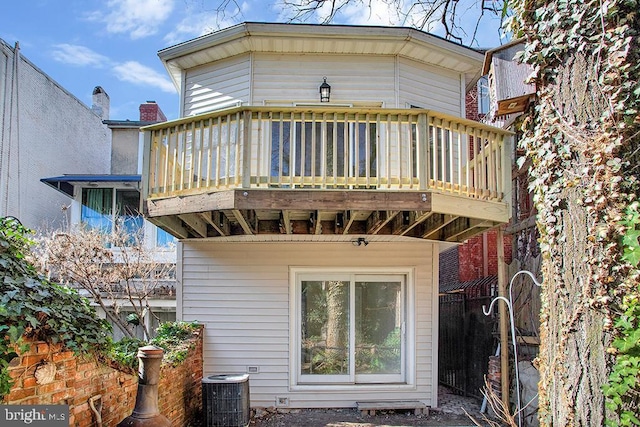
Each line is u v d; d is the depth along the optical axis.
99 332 3.87
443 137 6.14
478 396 8.45
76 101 14.88
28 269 3.58
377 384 7.79
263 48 7.99
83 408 3.66
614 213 3.14
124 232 10.16
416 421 7.11
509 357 7.47
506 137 6.56
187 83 8.66
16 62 12.05
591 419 3.17
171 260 11.16
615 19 3.31
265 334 7.81
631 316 3.03
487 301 8.29
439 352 10.74
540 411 3.83
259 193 5.74
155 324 10.36
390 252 7.94
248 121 5.87
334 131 5.90
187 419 6.56
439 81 8.55
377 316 8.00
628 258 3.05
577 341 3.32
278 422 7.04
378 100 8.06
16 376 2.94
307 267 7.91
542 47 3.79
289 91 8.04
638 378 2.98
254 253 7.95
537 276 7.12
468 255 10.95
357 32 7.65
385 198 5.80
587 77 3.45
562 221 3.55
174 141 6.46
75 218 11.88
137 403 3.91
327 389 7.69
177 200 6.09
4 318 2.86
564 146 3.56
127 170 13.47
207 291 7.91
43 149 13.20
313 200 5.77
